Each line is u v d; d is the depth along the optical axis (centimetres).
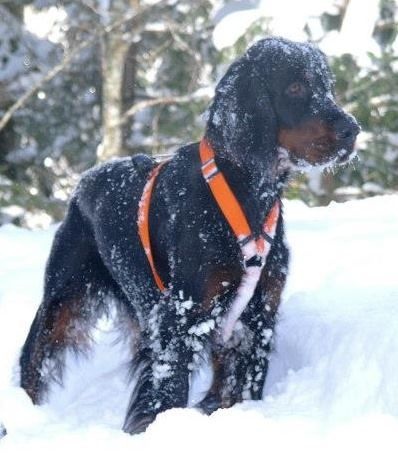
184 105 1379
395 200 852
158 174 460
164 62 1485
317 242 693
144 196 458
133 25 1385
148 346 452
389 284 552
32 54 1512
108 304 520
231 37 1200
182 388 432
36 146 1529
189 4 1398
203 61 1445
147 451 371
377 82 1262
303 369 469
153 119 1478
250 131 429
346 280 580
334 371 441
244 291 433
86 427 420
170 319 433
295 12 1206
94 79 1520
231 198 425
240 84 432
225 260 427
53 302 508
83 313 516
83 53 1495
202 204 430
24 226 1445
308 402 434
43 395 518
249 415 386
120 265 479
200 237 427
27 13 1475
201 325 430
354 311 505
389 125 1314
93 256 507
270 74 429
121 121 1344
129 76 1503
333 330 488
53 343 514
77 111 1521
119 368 552
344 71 1250
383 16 1412
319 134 421
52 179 1525
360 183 1417
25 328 593
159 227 449
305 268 629
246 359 462
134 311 503
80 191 505
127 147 1484
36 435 409
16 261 729
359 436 368
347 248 660
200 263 427
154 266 455
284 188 452
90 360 571
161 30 1428
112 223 480
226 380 470
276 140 434
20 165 1538
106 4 1328
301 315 530
